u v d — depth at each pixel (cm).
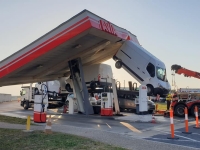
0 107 3128
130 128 1257
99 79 2383
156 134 1063
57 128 1123
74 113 2050
